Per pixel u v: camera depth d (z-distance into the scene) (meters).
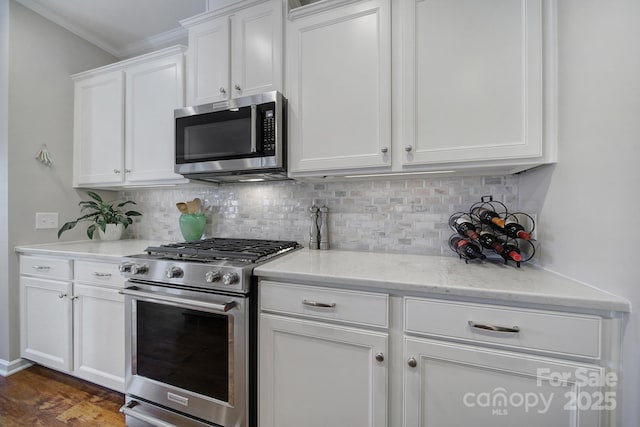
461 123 1.10
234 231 1.92
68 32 2.06
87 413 1.43
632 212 0.70
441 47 1.12
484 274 1.02
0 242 1.79
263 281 1.12
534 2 1.00
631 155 0.70
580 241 0.88
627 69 0.72
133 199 2.27
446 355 0.88
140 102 1.79
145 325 1.32
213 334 1.18
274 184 1.82
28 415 1.41
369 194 1.59
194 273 1.17
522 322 0.82
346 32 1.27
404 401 0.94
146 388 1.30
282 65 1.41
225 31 1.51
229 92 1.50
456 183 1.44
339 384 1.02
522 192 1.29
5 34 1.76
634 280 0.70
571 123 0.92
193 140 1.54
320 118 1.32
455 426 0.88
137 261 1.30
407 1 1.17
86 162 2.01
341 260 1.31
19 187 1.81
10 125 1.77
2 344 1.78
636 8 0.69
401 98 1.19
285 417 1.09
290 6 1.44
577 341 0.77
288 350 1.08
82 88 2.03
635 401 0.69
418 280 0.94
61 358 1.64
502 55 1.04
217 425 1.17
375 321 0.97
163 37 2.20
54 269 1.67
